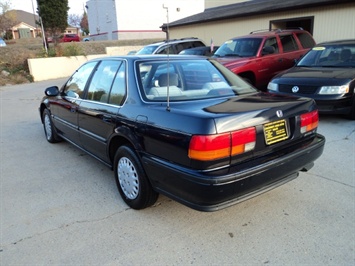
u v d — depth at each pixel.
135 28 37.50
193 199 2.58
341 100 6.05
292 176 3.11
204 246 2.71
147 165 2.95
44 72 18.00
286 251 2.61
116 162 3.51
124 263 2.53
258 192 2.77
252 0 16.52
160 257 2.59
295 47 9.51
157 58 3.66
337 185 3.73
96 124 3.82
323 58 7.39
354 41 7.44
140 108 3.10
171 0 33.41
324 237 2.78
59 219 3.20
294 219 3.07
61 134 5.30
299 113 3.05
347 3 10.62
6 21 40.16
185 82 3.47
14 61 18.64
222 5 18.55
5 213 3.34
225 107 2.81
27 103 10.55
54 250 2.71
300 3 11.95
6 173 4.43
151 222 3.10
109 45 27.70
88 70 4.38
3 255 2.66
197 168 2.49
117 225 3.06
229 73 3.96
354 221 3.00
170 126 2.69
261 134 2.72
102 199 3.60
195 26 17.56
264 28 13.78
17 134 6.54
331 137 5.46
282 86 6.66
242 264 2.48
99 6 40.03
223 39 16.02
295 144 3.06
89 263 2.54
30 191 3.84
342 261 2.47
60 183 4.05
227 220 3.10
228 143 2.51
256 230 2.92
